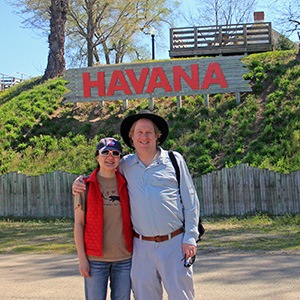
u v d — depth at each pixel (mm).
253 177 12406
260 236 8695
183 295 3330
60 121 18469
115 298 3539
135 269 3461
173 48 23766
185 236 3396
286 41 29453
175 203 3424
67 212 13625
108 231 3471
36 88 22266
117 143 3570
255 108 16328
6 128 18219
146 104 18391
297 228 9617
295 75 17844
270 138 14516
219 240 8414
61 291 5098
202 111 16875
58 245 8594
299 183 11953
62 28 24422
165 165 3484
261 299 4488
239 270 5762
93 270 3447
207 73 17125
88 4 30531
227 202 12531
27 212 14039
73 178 13648
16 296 4953
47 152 16531
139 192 3445
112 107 18703
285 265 5938
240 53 23641
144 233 3418
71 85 18484
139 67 17719
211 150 14719
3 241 9383
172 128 16250
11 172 14312
